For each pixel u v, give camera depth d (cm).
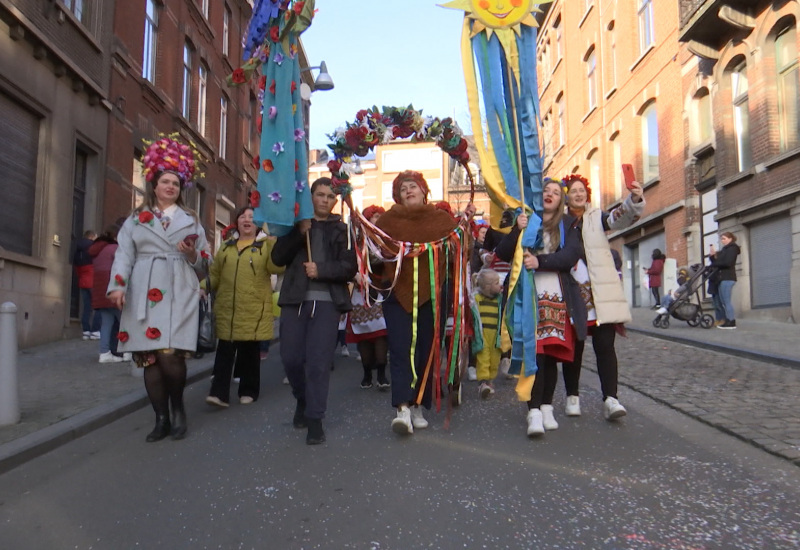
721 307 1270
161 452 440
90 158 1207
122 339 458
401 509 327
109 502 349
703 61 1659
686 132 1748
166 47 1551
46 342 1019
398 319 467
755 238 1469
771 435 445
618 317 483
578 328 460
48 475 396
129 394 607
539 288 467
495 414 531
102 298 809
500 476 373
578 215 496
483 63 502
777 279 1390
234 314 571
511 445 437
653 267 1834
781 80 1386
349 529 305
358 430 486
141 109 1407
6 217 936
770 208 1382
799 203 1290
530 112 493
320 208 493
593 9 2464
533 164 486
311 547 287
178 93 1634
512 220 484
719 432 468
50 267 1034
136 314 455
